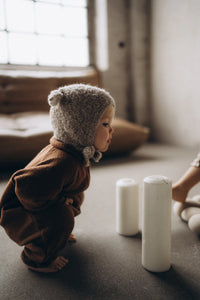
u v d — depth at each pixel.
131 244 1.01
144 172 2.12
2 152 2.08
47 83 3.01
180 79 3.33
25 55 3.39
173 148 3.28
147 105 3.87
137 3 3.60
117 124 2.65
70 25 3.64
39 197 0.76
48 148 0.85
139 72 3.76
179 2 3.20
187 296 0.72
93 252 0.96
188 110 3.27
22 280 0.80
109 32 3.64
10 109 2.82
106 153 2.62
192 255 0.93
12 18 3.25
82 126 0.79
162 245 0.81
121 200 1.07
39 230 0.80
